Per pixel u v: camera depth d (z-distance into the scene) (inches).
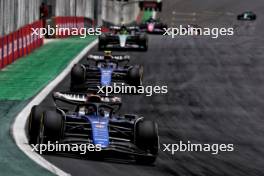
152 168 1523.1
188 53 4867.1
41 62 3882.9
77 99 1748.3
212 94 3107.8
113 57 3122.5
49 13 6343.5
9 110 2222.0
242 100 2999.5
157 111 2556.6
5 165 1342.3
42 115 1518.2
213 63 4323.3
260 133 2261.3
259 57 4798.2
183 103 2797.7
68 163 1416.1
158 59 4402.1
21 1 4030.5
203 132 2186.3
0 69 3430.1
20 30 3976.4
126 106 2615.7
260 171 1630.2
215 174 1533.0
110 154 1606.8
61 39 5861.2
